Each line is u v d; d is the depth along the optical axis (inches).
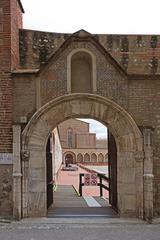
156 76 612.4
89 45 604.7
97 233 504.1
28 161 590.9
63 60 604.1
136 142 593.6
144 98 611.5
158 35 685.3
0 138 596.4
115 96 606.5
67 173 2217.0
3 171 591.8
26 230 520.1
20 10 690.8
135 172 598.9
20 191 582.9
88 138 4247.0
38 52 657.0
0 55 602.9
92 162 4072.3
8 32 602.2
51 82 602.2
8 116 599.5
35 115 588.7
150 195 574.9
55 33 667.4
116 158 638.5
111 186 706.2
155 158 609.0
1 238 476.1
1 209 588.7
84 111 601.3
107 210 677.9
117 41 681.0
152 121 611.2
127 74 606.5
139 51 681.0
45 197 601.0
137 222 569.3
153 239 472.1
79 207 716.7
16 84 603.2
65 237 482.3
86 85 616.7
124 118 600.1
